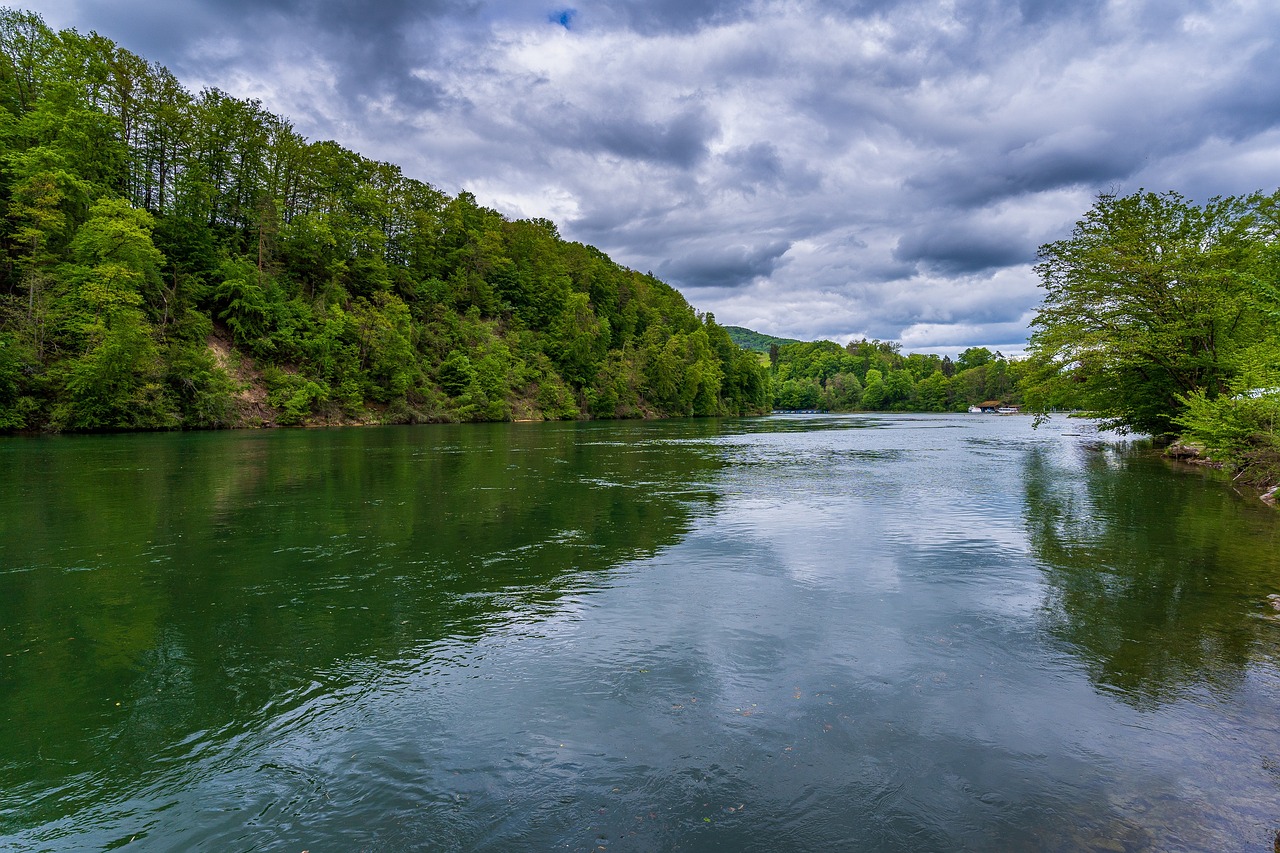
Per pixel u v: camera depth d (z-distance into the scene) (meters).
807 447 32.25
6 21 42.38
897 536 10.65
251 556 9.20
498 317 83.19
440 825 3.38
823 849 3.16
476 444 32.41
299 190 64.62
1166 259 22.73
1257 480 16.81
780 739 4.24
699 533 10.88
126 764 4.00
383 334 58.25
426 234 76.25
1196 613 6.75
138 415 37.84
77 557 9.10
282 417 47.62
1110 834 3.28
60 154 38.88
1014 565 8.75
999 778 3.79
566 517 12.30
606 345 96.25
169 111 49.91
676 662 5.52
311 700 4.85
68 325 35.47
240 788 3.75
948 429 54.56
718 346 123.75
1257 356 18.08
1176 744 4.18
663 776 3.82
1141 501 14.25
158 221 46.06
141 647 5.90
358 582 7.94
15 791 3.71
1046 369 27.94
